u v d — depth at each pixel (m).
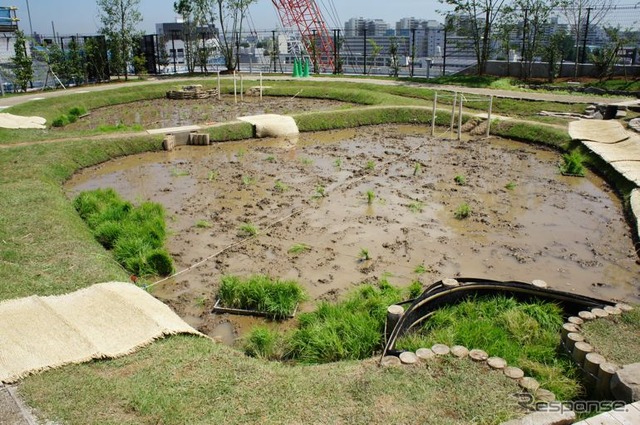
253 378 5.45
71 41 33.38
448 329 6.71
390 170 15.48
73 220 10.55
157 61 40.34
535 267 9.41
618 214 12.02
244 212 12.06
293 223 11.35
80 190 13.95
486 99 21.17
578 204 12.66
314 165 16.12
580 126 18.88
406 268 9.30
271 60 42.06
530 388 5.13
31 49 32.47
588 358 5.59
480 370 5.42
